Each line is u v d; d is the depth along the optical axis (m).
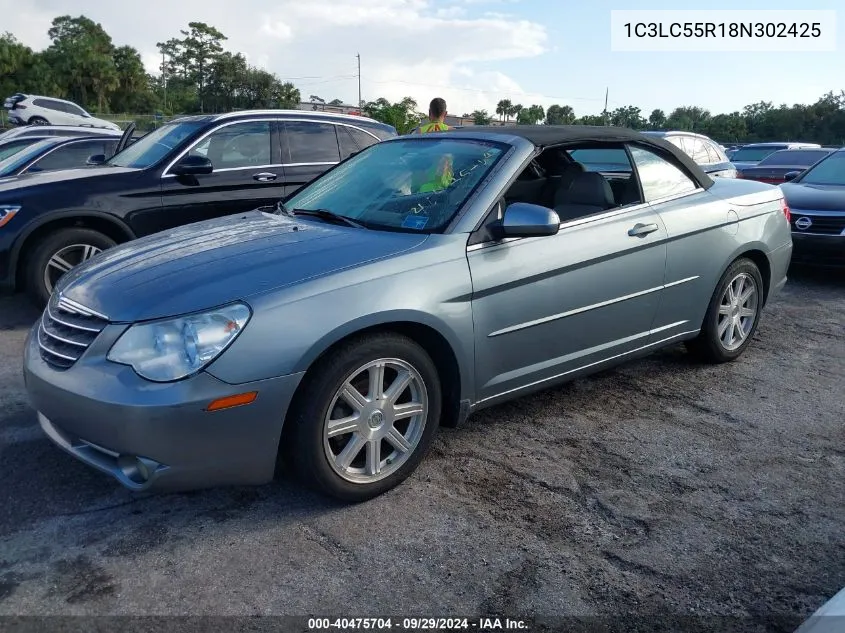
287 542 3.00
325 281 3.06
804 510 3.29
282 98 71.50
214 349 2.81
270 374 2.88
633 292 4.17
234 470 2.93
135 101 76.75
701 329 4.86
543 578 2.79
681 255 4.43
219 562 2.86
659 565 2.88
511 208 3.49
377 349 3.15
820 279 8.22
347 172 4.46
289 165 7.14
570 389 4.68
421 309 3.24
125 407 2.75
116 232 6.32
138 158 6.89
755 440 3.99
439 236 3.47
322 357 3.05
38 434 3.90
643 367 5.11
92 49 70.88
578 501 3.33
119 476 2.90
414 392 3.37
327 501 3.30
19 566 2.81
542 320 3.75
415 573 2.80
